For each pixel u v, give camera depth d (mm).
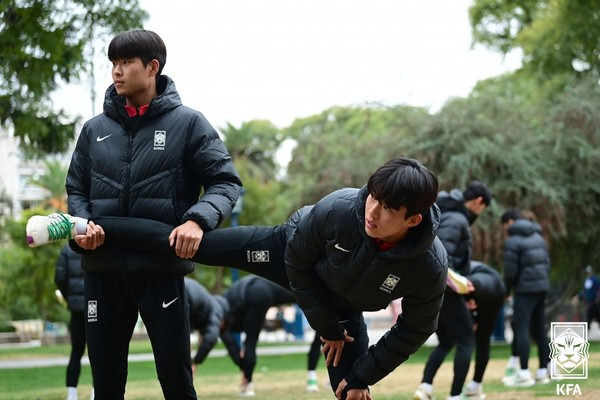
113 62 5660
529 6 35469
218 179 5730
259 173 53406
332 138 25344
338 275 5062
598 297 27094
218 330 12156
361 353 5566
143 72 5633
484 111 23844
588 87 24219
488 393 10969
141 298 5648
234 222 23312
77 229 5441
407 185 4496
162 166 5613
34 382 14398
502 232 21672
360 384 5426
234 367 18062
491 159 22484
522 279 12445
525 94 34781
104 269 5598
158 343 5645
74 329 10406
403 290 5027
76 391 10438
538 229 12664
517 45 30500
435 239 5105
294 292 5316
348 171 24109
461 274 9734
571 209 23531
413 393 11438
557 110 23938
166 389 5719
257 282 12102
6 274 34000
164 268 5574
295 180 25891
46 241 5395
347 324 5570
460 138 22844
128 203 5602
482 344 10398
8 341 40594
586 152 23062
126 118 5676
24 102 14922
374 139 24672
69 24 11852
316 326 5391
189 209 5590
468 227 9672
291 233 5477
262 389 12883
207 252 5527
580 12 23141
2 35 11305
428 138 23281
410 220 4633
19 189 45844
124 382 5855
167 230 5527
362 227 4801
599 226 23578
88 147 5793
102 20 12320
